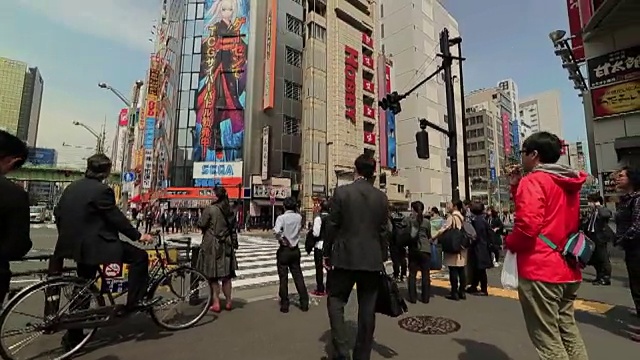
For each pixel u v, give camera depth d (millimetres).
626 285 6938
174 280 4688
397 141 52688
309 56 39688
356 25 46156
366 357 3117
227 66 36156
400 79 52875
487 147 74000
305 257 12484
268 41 37375
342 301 3316
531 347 3721
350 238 3201
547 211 2664
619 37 9586
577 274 2660
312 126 38312
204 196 32844
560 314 2789
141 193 46594
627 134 9352
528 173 2908
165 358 3449
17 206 2447
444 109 56625
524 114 112062
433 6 58156
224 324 4551
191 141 34688
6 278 2396
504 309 5234
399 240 5805
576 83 13078
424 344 3805
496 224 10195
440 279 7945
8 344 3445
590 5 10766
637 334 4023
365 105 44500
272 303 5715
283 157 37406
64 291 3598
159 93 49438
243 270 9367
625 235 4492
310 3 42281
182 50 36719
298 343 3867
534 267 2643
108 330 4289
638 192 4445
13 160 2564
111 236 3709
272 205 32438
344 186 3424
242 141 34906
